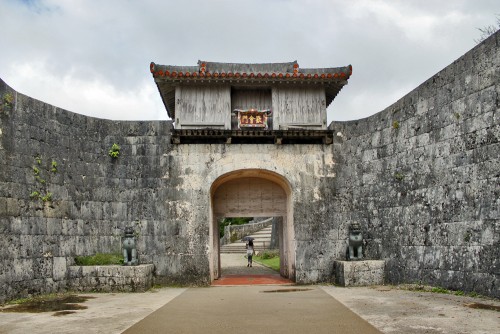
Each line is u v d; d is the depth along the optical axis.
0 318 10.81
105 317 10.73
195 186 18.39
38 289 14.80
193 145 18.66
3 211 13.77
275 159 18.81
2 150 14.01
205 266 17.89
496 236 12.38
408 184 16.30
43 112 15.89
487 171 12.88
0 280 13.31
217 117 19.03
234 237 51.97
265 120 19.16
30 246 14.66
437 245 14.73
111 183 18.06
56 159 16.19
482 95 13.26
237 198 20.94
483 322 9.35
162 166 18.48
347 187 18.80
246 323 9.84
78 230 16.75
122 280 15.95
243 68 20.34
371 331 8.73
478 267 12.97
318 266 18.23
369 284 16.72
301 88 19.59
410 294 13.91
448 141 14.55
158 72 18.23
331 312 11.03
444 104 14.83
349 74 18.70
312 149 19.02
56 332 9.05
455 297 12.98
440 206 14.71
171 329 9.28
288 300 13.34
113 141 18.36
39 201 15.24
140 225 18.05
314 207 18.61
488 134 12.95
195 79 18.53
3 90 14.24
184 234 18.06
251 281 19.52
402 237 16.38
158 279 17.75
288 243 19.98
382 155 17.70
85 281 16.00
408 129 16.52
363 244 18.03
